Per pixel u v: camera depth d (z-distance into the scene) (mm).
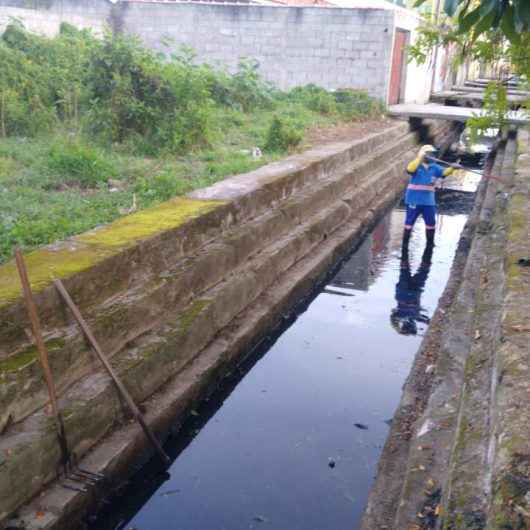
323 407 6031
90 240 5645
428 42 5645
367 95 17625
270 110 15812
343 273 9664
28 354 4324
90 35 15742
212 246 6918
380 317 8102
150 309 5652
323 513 4680
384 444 5262
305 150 11812
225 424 5746
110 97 10969
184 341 5859
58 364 4539
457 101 22547
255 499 4812
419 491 3965
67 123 11078
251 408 6004
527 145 12352
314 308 8336
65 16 16500
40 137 10094
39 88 11125
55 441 4281
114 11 19094
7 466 3889
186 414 5656
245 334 6750
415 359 6336
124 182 8297
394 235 11633
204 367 5969
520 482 2592
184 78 11281
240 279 7094
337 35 18047
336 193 11086
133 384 5133
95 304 5102
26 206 6730
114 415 4902
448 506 3150
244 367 6766
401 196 14594
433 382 5250
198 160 10062
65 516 4141
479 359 4312
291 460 5258
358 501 4801
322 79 18438
